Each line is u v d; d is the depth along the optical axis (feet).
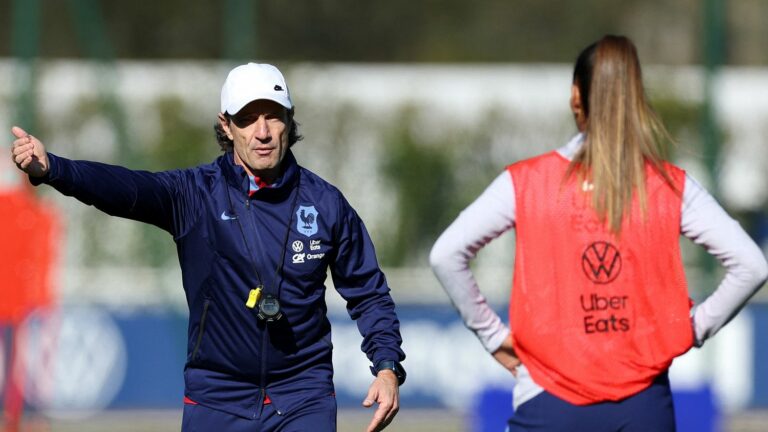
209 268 44.70
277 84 44.32
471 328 47.21
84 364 132.87
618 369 42.96
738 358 134.31
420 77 176.96
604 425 42.91
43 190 150.71
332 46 228.02
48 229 107.34
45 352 128.47
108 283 140.26
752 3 261.44
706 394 76.74
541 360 43.62
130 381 134.62
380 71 176.04
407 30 243.81
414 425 121.90
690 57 256.93
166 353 135.74
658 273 43.34
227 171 44.86
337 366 136.15
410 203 166.20
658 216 43.37
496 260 153.28
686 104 168.76
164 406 134.92
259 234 44.55
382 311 47.19
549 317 43.52
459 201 167.84
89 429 118.83
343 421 124.47
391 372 45.60
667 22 258.57
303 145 168.14
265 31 219.20
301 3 222.69
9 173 115.65
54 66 167.63
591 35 254.47
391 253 165.27
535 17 253.65
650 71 170.81
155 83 168.66
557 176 44.11
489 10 252.21
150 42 229.04
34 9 141.38
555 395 43.37
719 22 138.82
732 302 44.45
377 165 167.53
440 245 45.68
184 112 166.30
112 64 159.84
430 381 136.56
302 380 45.85
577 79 45.16
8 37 240.32
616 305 43.27
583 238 43.50
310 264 45.06
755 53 260.01
